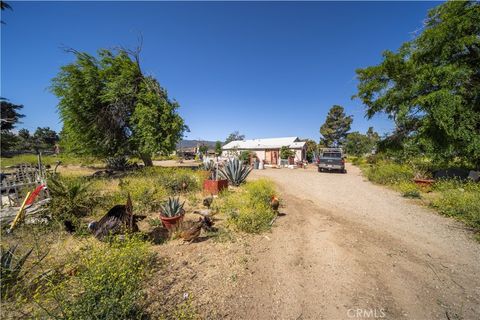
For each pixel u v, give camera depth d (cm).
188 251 431
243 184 1110
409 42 1268
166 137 1658
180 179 974
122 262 321
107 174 1451
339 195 991
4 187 583
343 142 6150
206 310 283
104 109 1612
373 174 1430
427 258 421
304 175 1777
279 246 469
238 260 404
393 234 537
